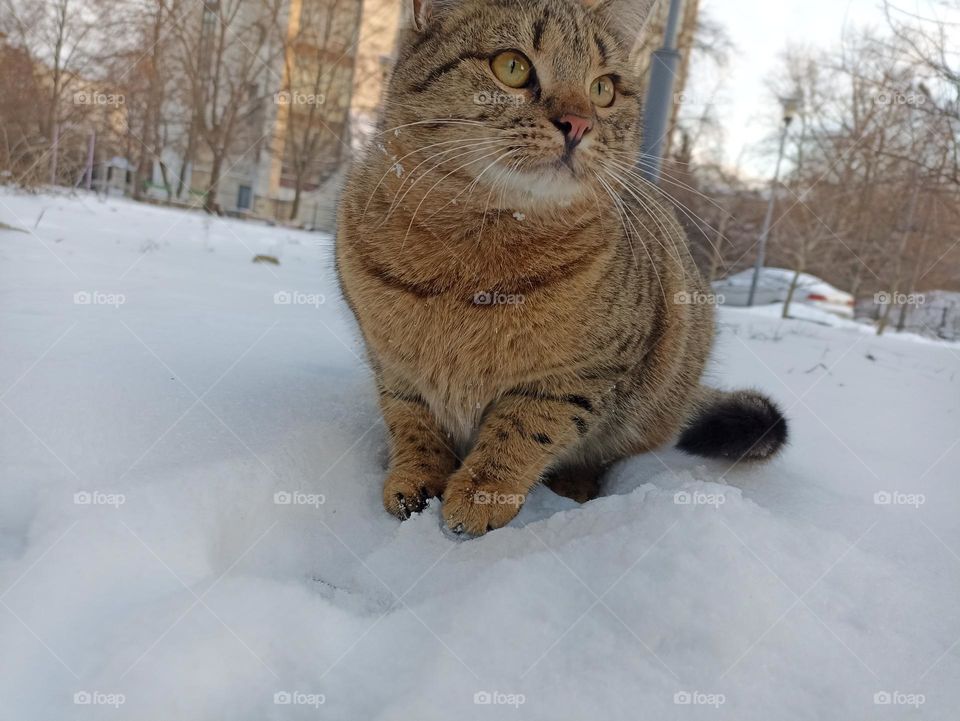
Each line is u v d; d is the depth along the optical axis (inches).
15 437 12.6
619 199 14.5
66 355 16.8
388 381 14.9
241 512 11.9
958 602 10.7
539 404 14.1
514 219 13.3
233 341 21.3
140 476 11.8
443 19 14.5
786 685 8.4
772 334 45.4
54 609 8.9
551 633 9.0
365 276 14.1
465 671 8.4
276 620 9.2
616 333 14.4
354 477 14.1
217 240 55.4
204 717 8.0
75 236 40.8
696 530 10.5
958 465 18.8
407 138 13.9
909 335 67.8
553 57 13.8
